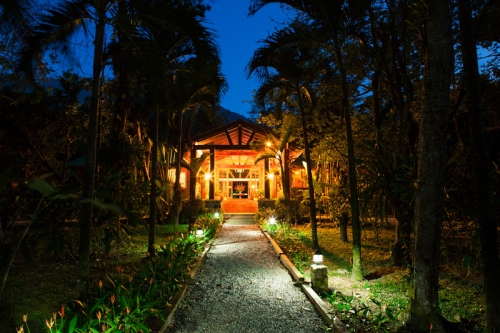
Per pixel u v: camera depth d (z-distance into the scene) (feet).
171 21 16.57
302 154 68.23
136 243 36.22
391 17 25.84
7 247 12.10
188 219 56.24
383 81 32.07
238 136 68.18
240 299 18.76
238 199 79.97
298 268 24.36
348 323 14.40
